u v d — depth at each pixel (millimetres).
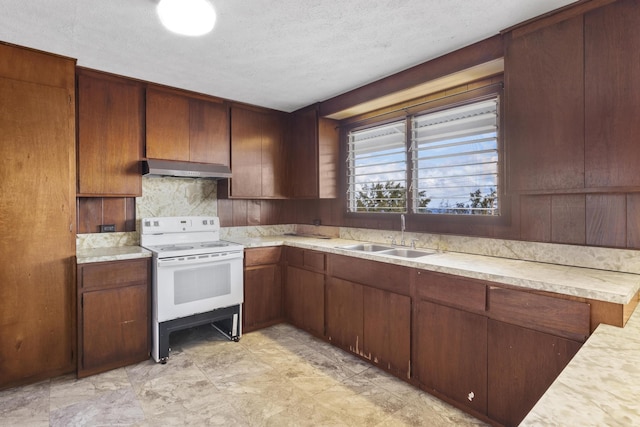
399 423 1971
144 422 1975
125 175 2904
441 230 2818
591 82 1793
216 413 2061
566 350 1629
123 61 2578
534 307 1736
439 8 1898
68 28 2092
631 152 1683
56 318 2486
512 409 1835
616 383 902
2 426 1928
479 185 2598
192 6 1748
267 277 3475
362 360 2750
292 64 2637
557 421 725
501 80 2438
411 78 2703
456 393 2100
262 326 3447
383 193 3326
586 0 1796
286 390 2312
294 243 3428
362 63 2627
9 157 2322
